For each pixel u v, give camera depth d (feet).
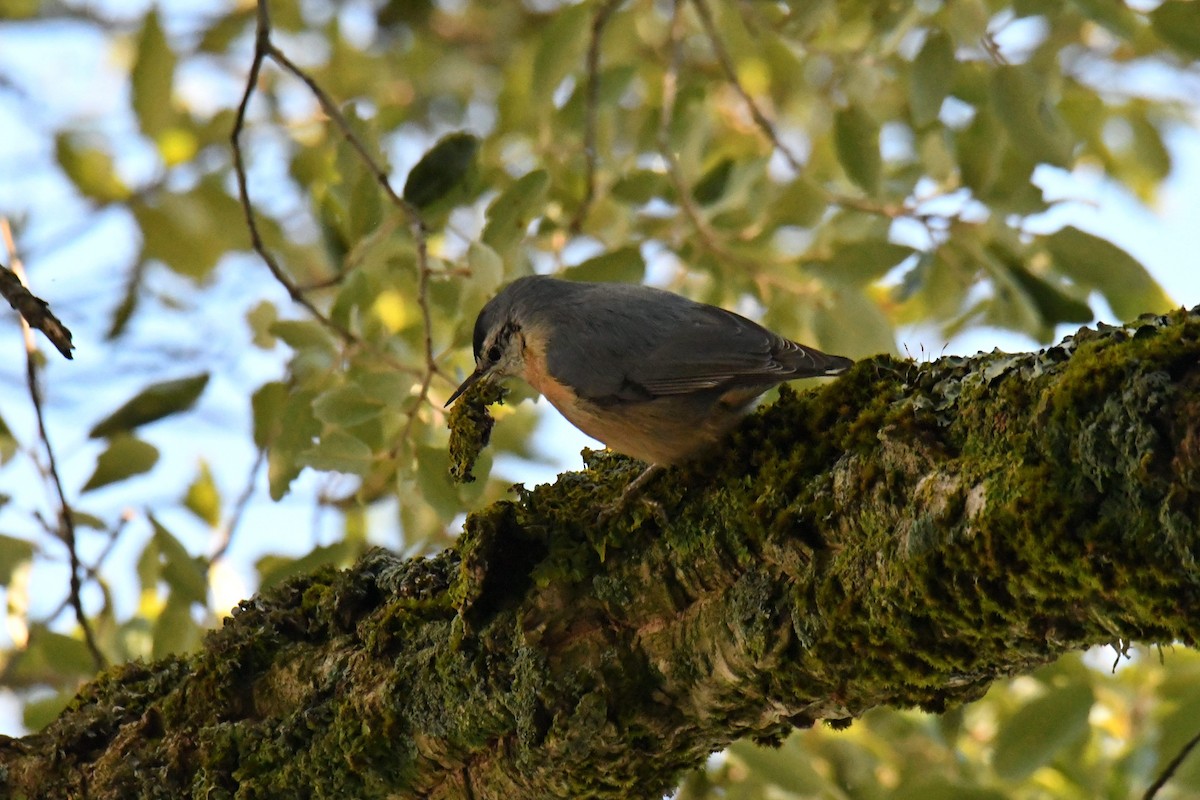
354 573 23.56
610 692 19.77
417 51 53.31
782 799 30.50
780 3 40.73
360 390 29.35
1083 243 31.71
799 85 42.29
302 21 52.47
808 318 34.71
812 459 18.56
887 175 37.88
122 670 26.05
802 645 17.99
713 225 36.27
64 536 30.96
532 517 20.95
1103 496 14.52
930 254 33.53
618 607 20.03
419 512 32.81
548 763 20.02
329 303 42.88
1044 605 15.53
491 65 55.57
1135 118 43.29
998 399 16.08
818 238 36.63
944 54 31.89
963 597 16.01
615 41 45.09
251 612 24.41
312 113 50.65
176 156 44.55
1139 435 13.91
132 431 33.81
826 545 17.89
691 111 37.91
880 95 38.50
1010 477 15.31
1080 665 30.14
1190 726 26.81
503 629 20.44
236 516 33.58
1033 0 32.24
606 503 20.71
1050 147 31.45
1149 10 31.17
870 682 17.75
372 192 32.09
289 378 33.60
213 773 22.74
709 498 19.52
